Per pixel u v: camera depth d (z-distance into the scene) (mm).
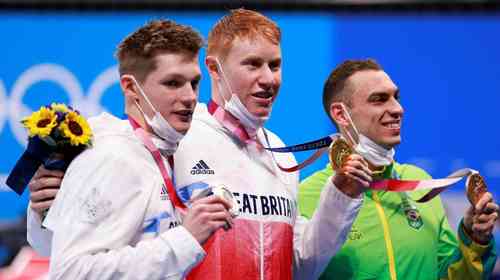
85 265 9477
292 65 21141
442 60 21297
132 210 9883
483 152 21031
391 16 21391
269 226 11094
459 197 20141
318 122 20953
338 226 11656
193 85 10430
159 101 10188
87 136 10070
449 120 21172
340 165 11461
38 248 10727
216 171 11008
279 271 11094
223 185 10297
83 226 9641
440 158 21062
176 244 9586
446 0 21391
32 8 21141
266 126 20891
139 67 10281
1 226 18953
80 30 21109
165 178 10258
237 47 11133
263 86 11117
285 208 11391
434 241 12938
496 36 21266
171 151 10539
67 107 10219
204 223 9680
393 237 12719
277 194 11352
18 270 13727
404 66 21344
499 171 20891
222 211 9781
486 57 21266
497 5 21312
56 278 9547
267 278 10938
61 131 9945
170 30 10312
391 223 12828
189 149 11039
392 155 12938
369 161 12797
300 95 21047
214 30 11531
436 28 21344
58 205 9875
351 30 21359
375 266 12562
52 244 9789
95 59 21062
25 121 10188
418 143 21141
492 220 12148
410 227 12836
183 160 10938
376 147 12734
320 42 21266
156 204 10102
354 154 11516
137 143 10227
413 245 12719
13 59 21000
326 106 13484
